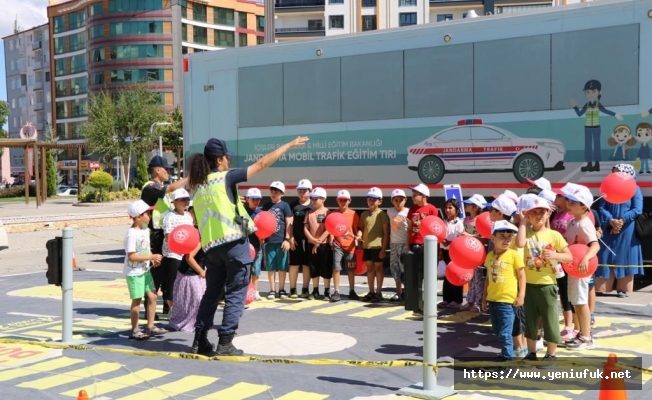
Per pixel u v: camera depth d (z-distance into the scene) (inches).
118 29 3297.2
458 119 485.7
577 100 444.1
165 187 332.2
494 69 471.8
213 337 331.3
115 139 2358.5
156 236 357.4
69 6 3764.8
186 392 246.5
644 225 422.6
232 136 584.1
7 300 456.8
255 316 381.4
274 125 563.5
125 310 413.7
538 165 457.7
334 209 538.9
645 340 309.4
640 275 460.8
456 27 484.4
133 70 3302.2
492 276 263.1
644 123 423.2
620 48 430.0
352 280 430.3
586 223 286.7
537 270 263.0
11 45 4630.9
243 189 581.6
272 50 562.6
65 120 3892.7
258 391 245.1
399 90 507.8
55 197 2282.2
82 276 573.9
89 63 3412.9
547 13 453.4
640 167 425.1
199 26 3435.0
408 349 303.6
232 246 287.0
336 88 534.6
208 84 596.1
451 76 487.5
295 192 557.0
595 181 439.2
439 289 468.4
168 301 378.6
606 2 434.3
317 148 544.7
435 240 235.5
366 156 523.5
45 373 273.7
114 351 296.2
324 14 2822.3
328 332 339.9
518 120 463.8
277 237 436.1
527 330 267.3
